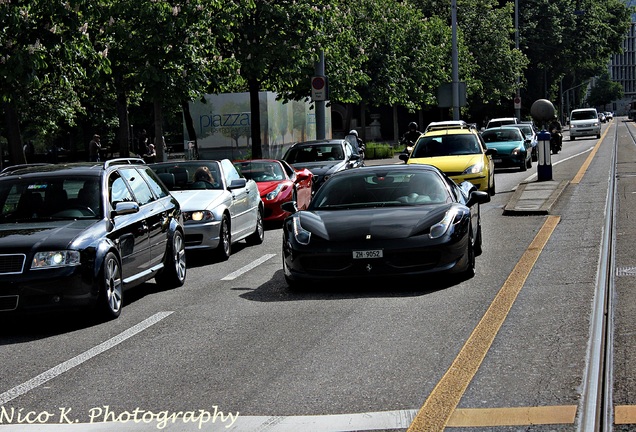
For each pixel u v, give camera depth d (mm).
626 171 35625
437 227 13227
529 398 7262
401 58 57875
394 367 8555
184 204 17938
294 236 13555
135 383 8453
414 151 29078
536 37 102562
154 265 14023
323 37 33406
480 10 84250
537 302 11445
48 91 47844
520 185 30422
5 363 9750
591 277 13016
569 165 43031
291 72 34500
